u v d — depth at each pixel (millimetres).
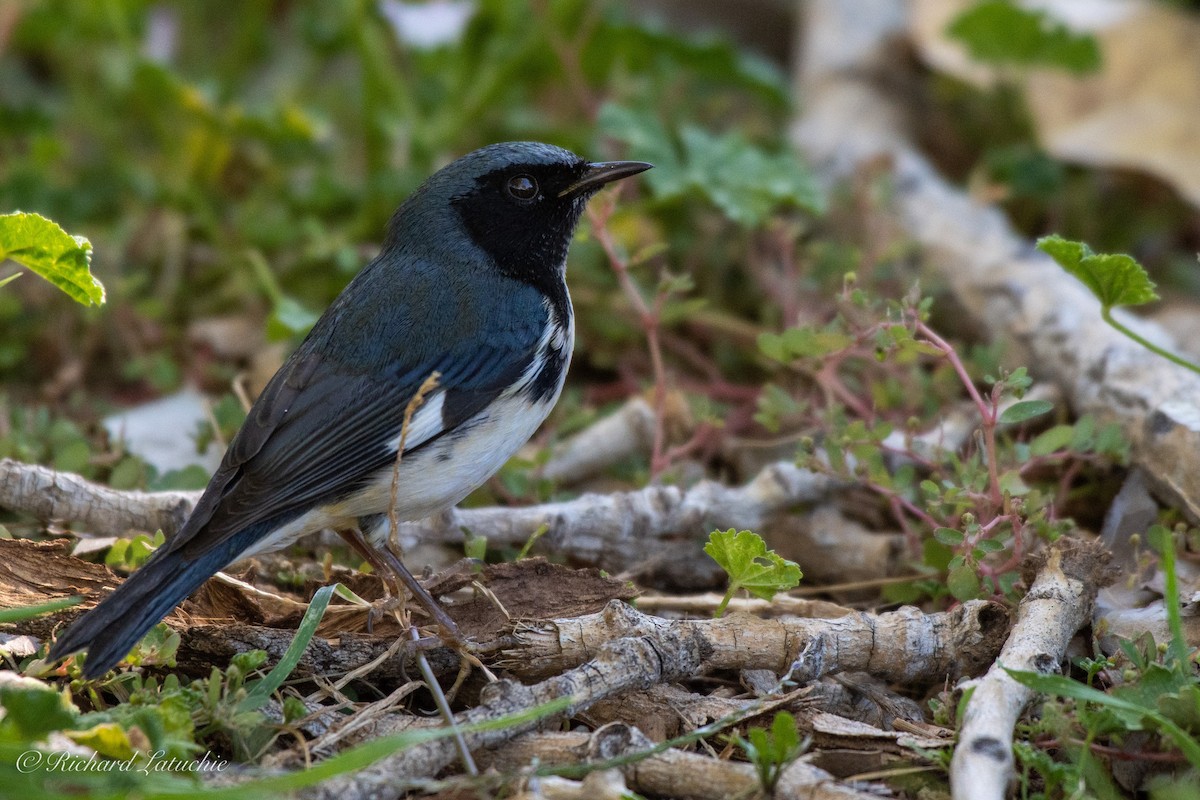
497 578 9312
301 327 11898
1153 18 17266
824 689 8602
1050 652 8172
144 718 7129
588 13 16766
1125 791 7660
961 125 17234
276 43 20172
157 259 15523
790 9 21109
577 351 14281
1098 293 8930
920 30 17828
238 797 6426
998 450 10953
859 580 10602
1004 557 9656
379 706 8078
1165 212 16016
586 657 8531
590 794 7090
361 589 9586
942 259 13953
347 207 15742
